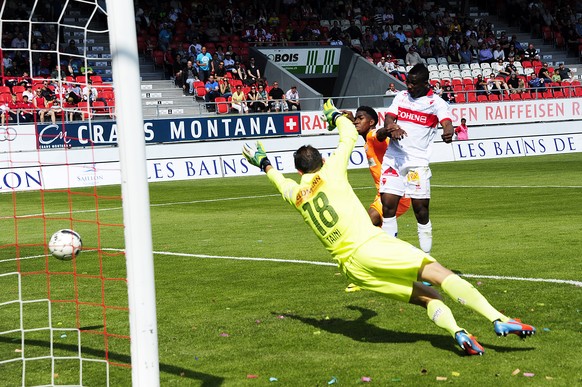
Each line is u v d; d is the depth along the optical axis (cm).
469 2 4634
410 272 581
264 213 1662
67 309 815
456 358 581
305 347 630
